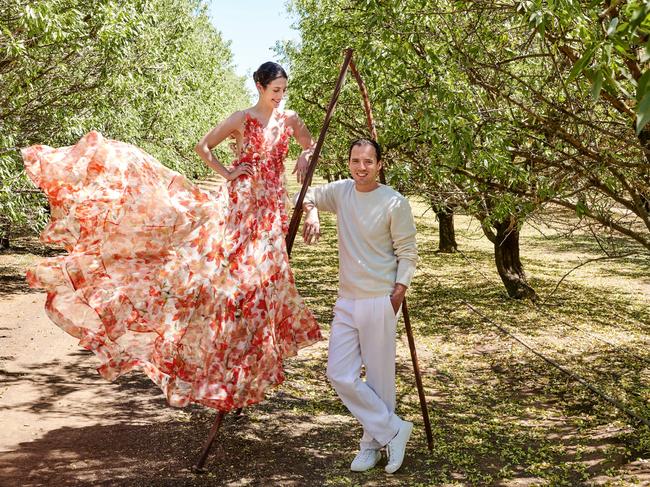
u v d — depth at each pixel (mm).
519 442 5066
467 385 6883
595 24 3957
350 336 4305
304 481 4156
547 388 6812
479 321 10117
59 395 5973
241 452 4637
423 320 10195
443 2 6082
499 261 12031
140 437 4902
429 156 6418
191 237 4219
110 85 10125
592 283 13906
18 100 9273
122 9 9031
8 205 8773
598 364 7805
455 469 4414
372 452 4391
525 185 6609
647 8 1950
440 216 14727
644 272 15469
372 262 4250
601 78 2385
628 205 5352
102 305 3986
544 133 5934
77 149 4066
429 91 5309
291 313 4613
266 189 4434
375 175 4277
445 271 14883
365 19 5656
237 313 4242
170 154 15750
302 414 5562
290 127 4551
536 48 6004
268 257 4395
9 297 11070
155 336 4117
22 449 4609
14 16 7641
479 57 5875
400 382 6859
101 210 4055
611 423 5617
